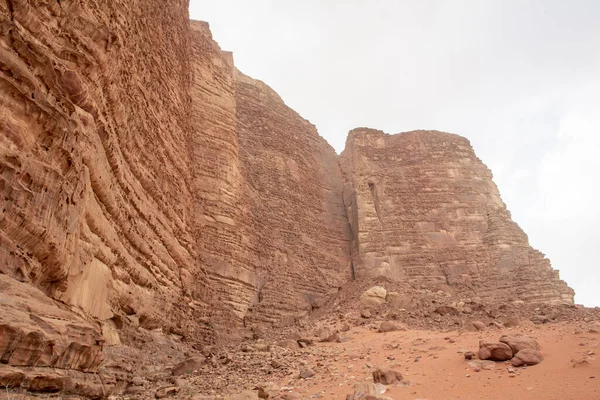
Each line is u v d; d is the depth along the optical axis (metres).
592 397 8.59
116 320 13.90
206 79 35.22
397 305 26.64
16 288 6.93
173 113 22.30
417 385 10.92
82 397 7.22
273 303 30.81
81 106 10.98
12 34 8.04
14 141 7.63
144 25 17.55
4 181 7.16
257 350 17.83
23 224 7.48
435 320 22.58
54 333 6.72
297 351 17.22
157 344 16.83
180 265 21.47
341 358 15.52
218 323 25.78
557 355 11.83
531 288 34.53
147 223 17.05
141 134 16.91
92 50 11.85
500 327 18.28
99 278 12.12
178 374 15.19
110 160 13.14
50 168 8.13
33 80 8.12
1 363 5.70
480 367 11.62
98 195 12.34
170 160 21.02
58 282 8.88
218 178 32.06
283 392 11.46
